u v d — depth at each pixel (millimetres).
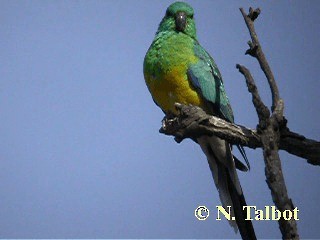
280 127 7637
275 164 6770
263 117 7242
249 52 7797
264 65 7766
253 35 7723
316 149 8922
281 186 6605
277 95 7750
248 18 7793
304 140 8938
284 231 6426
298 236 6410
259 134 7258
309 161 9094
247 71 7262
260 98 7270
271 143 7066
